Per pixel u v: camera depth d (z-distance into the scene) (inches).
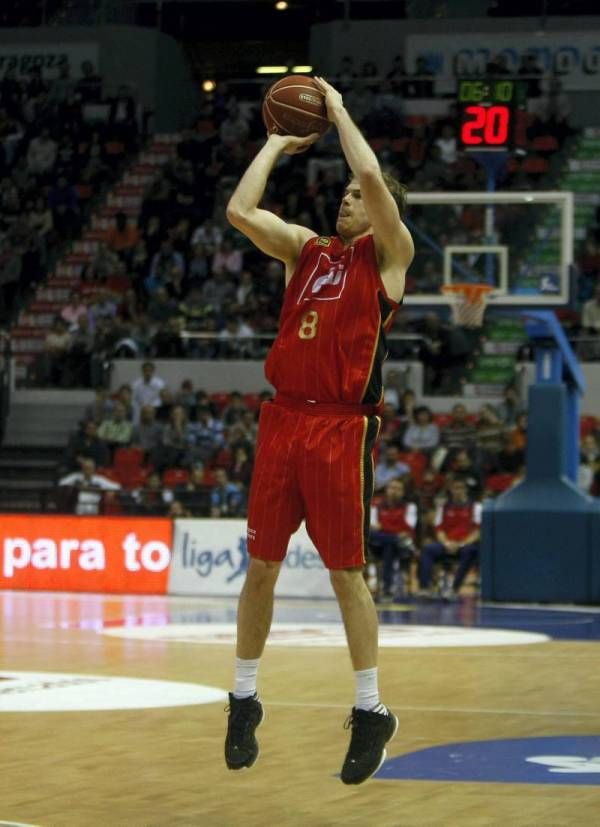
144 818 256.1
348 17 1640.0
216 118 1595.7
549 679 478.6
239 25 1800.0
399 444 1099.3
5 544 1005.8
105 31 1657.2
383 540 904.9
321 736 350.6
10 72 1663.4
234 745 264.5
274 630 675.4
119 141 1595.7
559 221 900.6
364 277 263.1
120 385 1288.1
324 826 249.9
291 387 264.8
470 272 897.5
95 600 890.1
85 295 1421.0
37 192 1550.2
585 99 1578.5
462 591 999.0
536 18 1592.0
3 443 1279.5
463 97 882.1
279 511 264.4
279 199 1471.5
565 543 878.4
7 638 613.0
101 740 339.3
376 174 259.3
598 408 1205.7
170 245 1425.9
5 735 346.0
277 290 1343.5
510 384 1197.7
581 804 267.0
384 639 633.0
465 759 318.0
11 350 1307.8
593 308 1261.1
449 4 1622.8
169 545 971.9
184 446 1124.5
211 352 1286.9
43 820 252.8
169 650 562.3
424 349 1195.9
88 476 1061.1
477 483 987.3
